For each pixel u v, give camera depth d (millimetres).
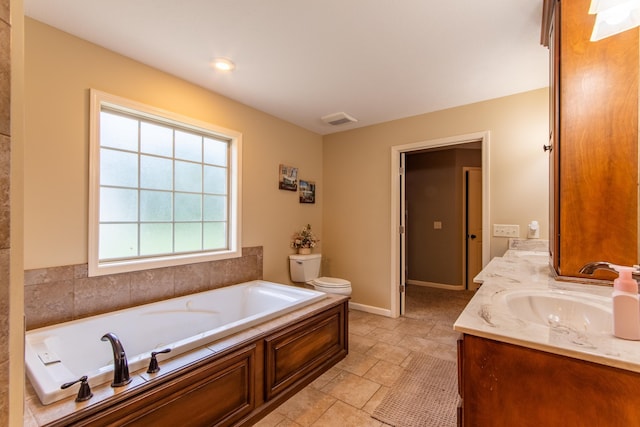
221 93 2746
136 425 1196
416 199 5098
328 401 1872
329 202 3990
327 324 2270
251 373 1672
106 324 1889
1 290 488
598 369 707
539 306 1199
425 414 1743
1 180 484
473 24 1747
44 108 1778
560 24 1365
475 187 4750
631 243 1236
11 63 513
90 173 1946
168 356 1428
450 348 2615
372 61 2176
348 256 3803
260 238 3168
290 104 2996
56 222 1819
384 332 2977
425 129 3207
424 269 5027
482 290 1276
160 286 2295
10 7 508
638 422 665
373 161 3598
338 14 1674
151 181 2396
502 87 2578
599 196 1282
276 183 3363
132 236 2277
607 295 1145
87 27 1808
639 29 1204
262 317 1899
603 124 1267
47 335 1643
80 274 1902
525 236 2629
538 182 2586
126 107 2131
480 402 860
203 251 2744
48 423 995
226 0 1565
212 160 2836
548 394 766
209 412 1462
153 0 1569
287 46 1996
